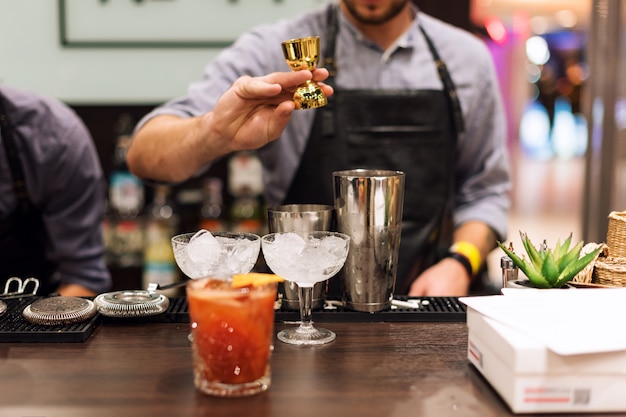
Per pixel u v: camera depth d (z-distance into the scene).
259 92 1.48
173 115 1.97
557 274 1.36
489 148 2.33
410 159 2.18
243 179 3.06
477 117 2.30
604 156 2.66
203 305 1.06
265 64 2.16
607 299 1.21
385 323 1.42
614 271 1.39
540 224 7.18
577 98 13.56
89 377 1.15
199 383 1.10
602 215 2.68
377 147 2.17
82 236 2.25
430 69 2.21
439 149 2.20
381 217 1.38
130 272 3.15
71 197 2.21
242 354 1.07
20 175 2.14
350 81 2.19
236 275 1.11
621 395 1.02
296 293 1.43
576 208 8.16
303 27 2.22
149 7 2.96
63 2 2.94
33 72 2.98
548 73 13.67
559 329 1.06
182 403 1.06
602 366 1.01
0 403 1.05
